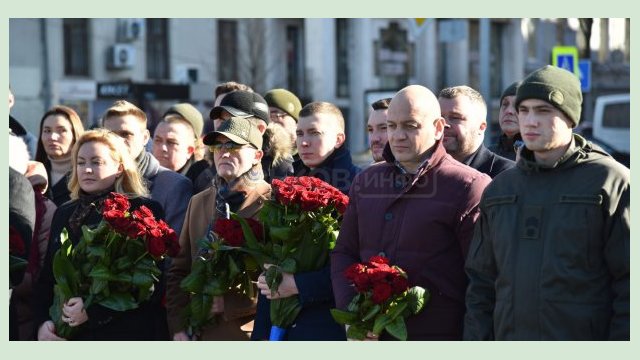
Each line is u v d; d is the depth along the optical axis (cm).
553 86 692
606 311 673
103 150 879
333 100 5150
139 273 834
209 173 1105
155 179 1034
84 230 841
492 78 5566
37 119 4353
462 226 758
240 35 5059
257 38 4947
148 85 3572
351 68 5250
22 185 882
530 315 683
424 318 760
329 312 845
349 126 5244
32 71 4353
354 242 809
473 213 757
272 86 5138
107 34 4662
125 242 839
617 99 3628
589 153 698
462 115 902
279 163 1050
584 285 671
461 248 762
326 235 846
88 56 4606
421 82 5128
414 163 779
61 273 846
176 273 909
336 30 5266
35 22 4362
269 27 5094
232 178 896
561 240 677
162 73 4869
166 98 3603
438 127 779
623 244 668
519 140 1090
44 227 979
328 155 983
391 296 752
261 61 4944
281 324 845
